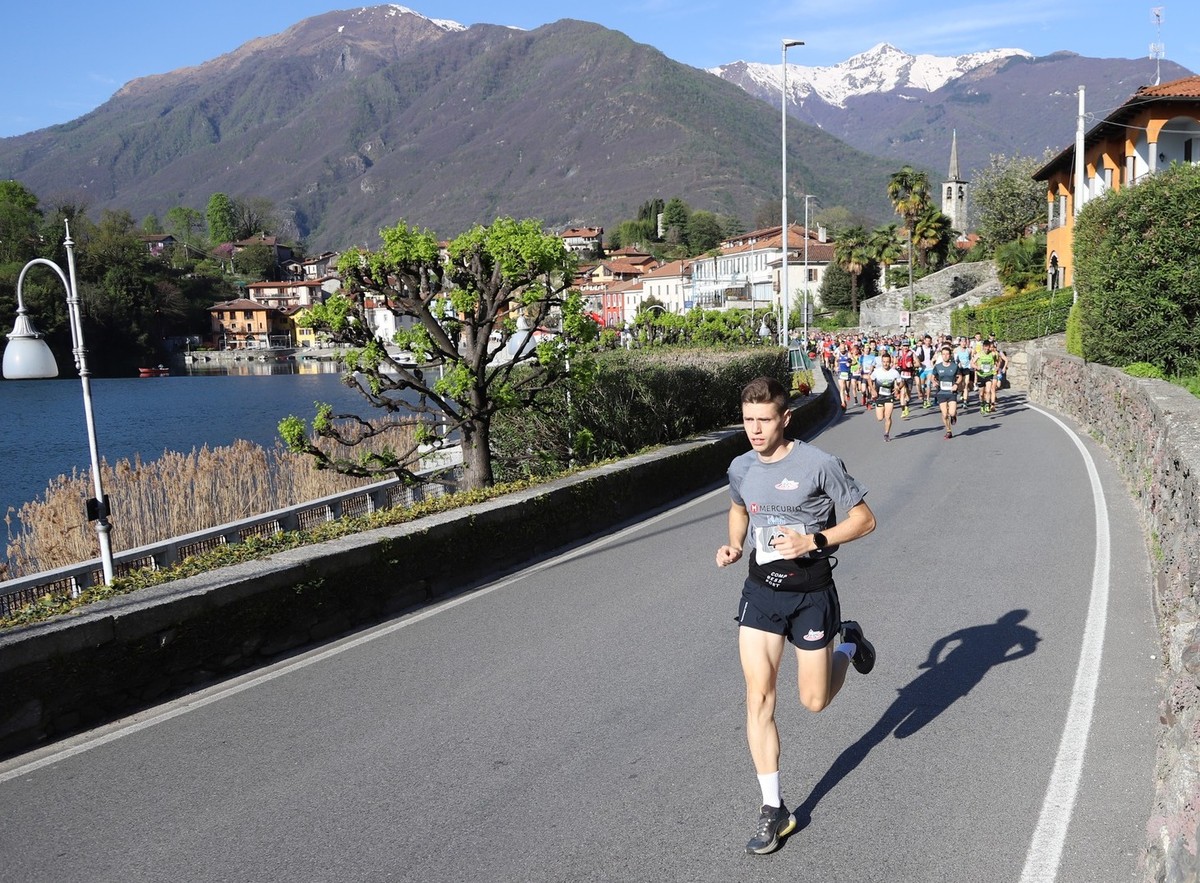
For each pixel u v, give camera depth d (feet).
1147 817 13.88
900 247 298.35
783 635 14.02
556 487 34.73
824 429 79.30
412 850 13.34
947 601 25.02
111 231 398.21
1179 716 14.20
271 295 540.11
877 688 19.15
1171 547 24.61
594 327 42.06
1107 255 57.26
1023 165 262.47
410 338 41.39
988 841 13.30
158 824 14.33
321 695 19.61
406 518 29.01
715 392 63.52
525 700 18.95
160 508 48.34
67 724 18.02
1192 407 32.71
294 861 13.15
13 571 44.09
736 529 14.79
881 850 13.11
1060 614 23.61
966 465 50.85
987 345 81.92
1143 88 113.39
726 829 13.73
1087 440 59.11
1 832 14.24
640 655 21.53
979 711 17.83
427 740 17.12
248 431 149.89
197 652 20.42
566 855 13.10
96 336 344.08
